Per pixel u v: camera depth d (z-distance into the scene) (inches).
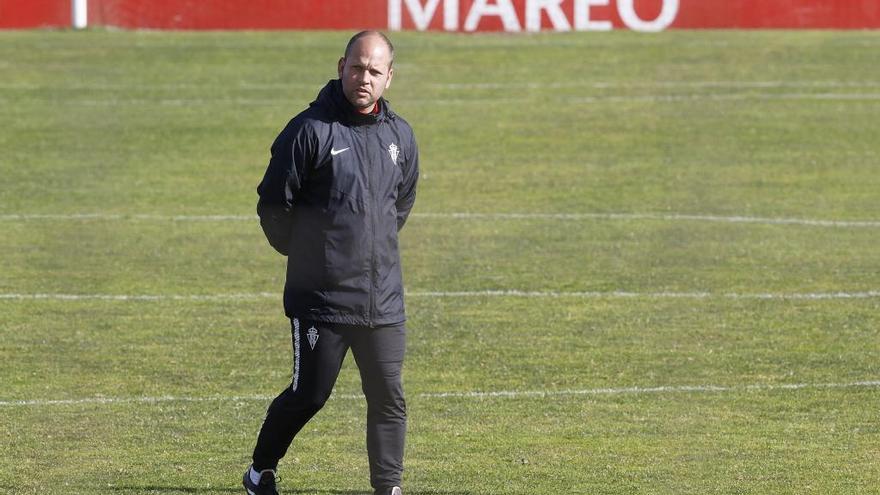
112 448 1133.7
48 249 2037.4
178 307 1694.1
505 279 1852.9
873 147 2883.9
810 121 3110.2
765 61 3695.9
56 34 3996.1
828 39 3944.4
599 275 1878.7
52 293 1768.0
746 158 2785.4
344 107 887.1
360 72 876.0
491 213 2326.5
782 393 1315.2
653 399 1294.3
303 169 884.0
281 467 1084.5
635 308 1688.0
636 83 3481.8
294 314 909.2
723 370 1402.6
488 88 3437.5
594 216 2301.9
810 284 1827.0
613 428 1198.9
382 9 4055.1
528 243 2090.3
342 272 894.4
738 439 1165.1
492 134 3006.9
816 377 1375.5
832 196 2466.8
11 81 3447.3
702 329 1579.7
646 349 1488.7
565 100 3321.9
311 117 885.8
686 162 2753.4
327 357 908.6
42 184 2524.6
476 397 1300.4
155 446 1141.1
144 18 4065.0
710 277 1866.4
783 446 1144.2
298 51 3814.0
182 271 1905.8
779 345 1505.9
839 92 3385.8
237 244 2086.6
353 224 891.4
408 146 917.2
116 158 2763.3
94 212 2310.5
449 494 1020.5
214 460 1103.0
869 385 1344.7
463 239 2119.8
